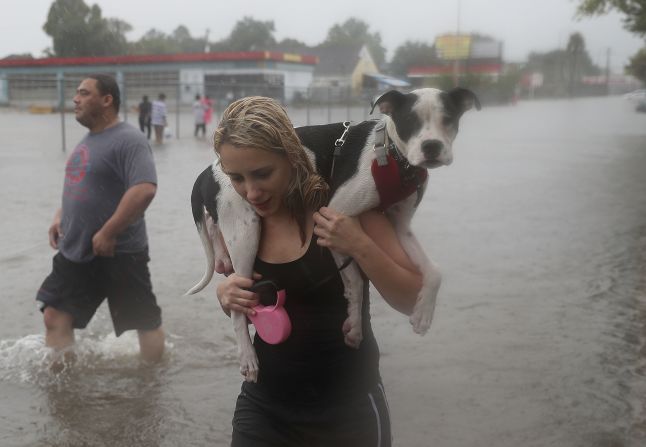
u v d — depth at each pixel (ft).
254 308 7.95
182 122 112.37
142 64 170.40
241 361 8.18
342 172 8.18
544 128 110.63
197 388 15.06
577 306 19.61
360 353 7.97
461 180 47.39
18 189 39.91
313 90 159.84
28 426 13.43
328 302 7.81
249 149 7.25
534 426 12.99
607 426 12.96
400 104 8.31
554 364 15.67
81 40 206.59
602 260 24.72
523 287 21.44
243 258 8.06
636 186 44.29
